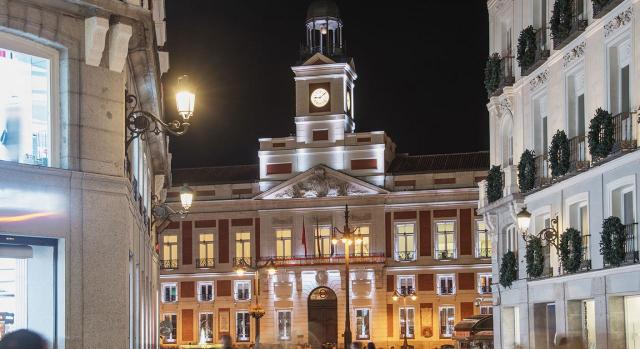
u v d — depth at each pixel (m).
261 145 76.31
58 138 15.06
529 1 31.81
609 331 24.58
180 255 77.44
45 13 14.77
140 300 22.42
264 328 75.00
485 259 71.81
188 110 15.91
